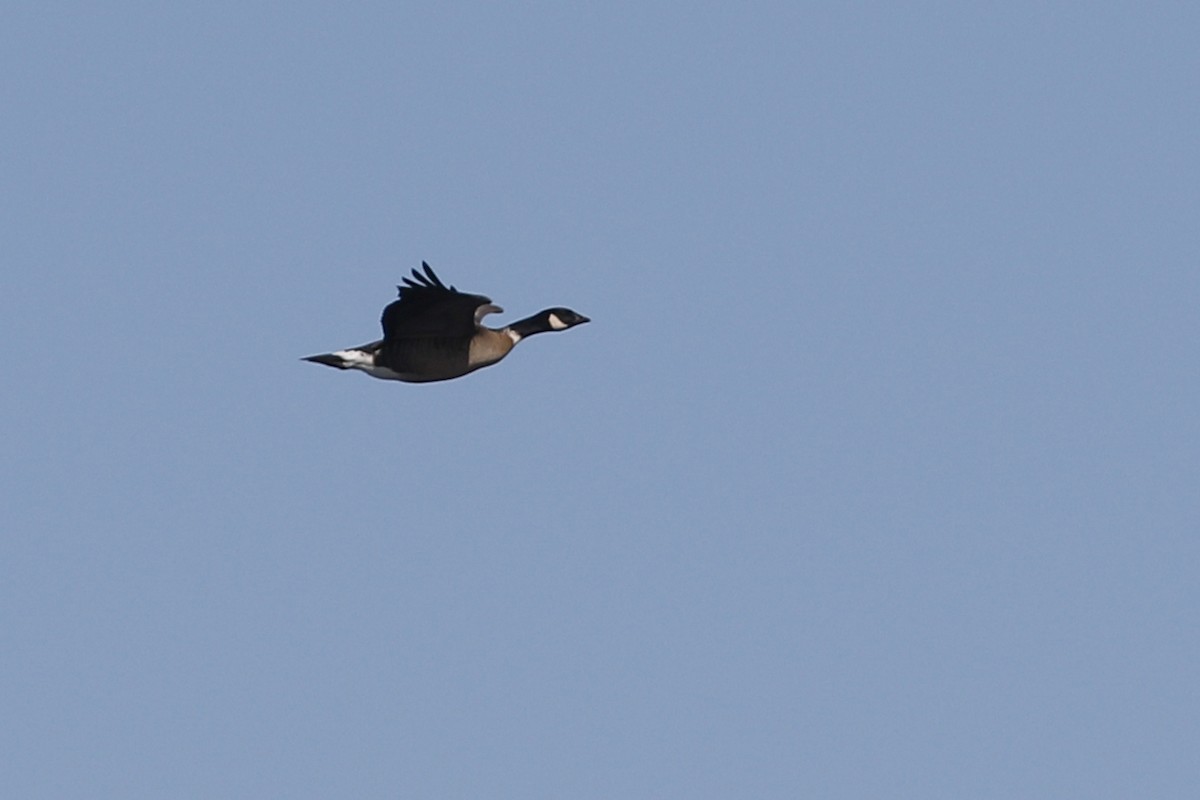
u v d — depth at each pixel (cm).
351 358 2506
